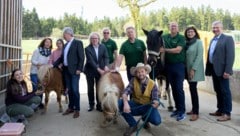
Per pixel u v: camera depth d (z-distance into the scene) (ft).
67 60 19.89
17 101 17.61
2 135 13.69
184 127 17.97
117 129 17.57
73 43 19.92
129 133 16.08
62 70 21.07
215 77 19.94
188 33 19.67
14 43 24.39
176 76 19.29
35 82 22.18
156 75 21.27
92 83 21.49
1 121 17.46
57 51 22.58
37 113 21.02
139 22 48.96
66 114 20.61
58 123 18.63
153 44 18.99
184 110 19.56
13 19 23.99
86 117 20.01
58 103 23.20
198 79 19.24
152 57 18.89
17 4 25.04
